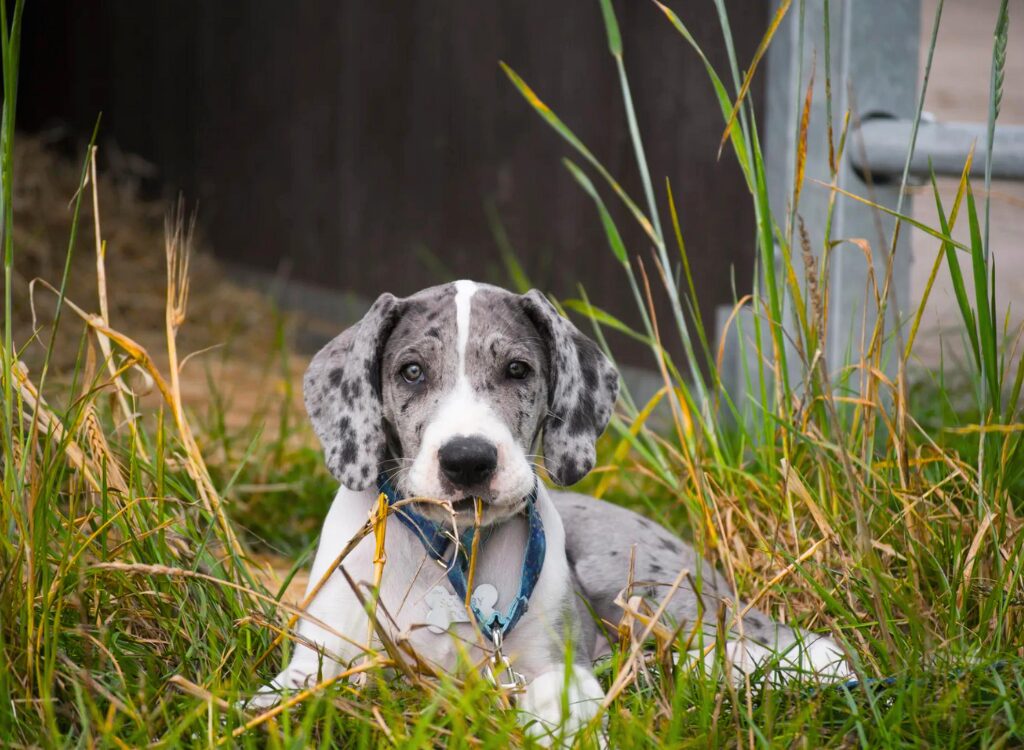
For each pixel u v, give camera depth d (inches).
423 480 114.0
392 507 114.2
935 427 192.9
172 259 149.2
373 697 110.7
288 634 112.6
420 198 350.0
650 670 117.7
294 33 394.0
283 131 403.2
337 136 380.2
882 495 144.5
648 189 157.4
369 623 118.5
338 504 128.0
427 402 119.5
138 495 131.0
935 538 133.6
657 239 158.1
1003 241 247.9
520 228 313.4
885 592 124.7
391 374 122.9
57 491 132.5
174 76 449.4
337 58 377.4
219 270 409.1
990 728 101.4
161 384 135.0
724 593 137.4
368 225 370.9
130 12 466.6
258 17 408.8
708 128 256.4
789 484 141.6
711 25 253.9
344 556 113.4
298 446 234.1
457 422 114.9
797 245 204.2
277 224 409.4
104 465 129.3
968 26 276.5
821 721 104.3
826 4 139.3
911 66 208.2
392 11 354.0
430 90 342.6
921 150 193.5
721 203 254.2
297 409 272.2
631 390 276.5
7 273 119.5
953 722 101.8
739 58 247.9
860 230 204.4
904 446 143.6
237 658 111.7
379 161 365.1
